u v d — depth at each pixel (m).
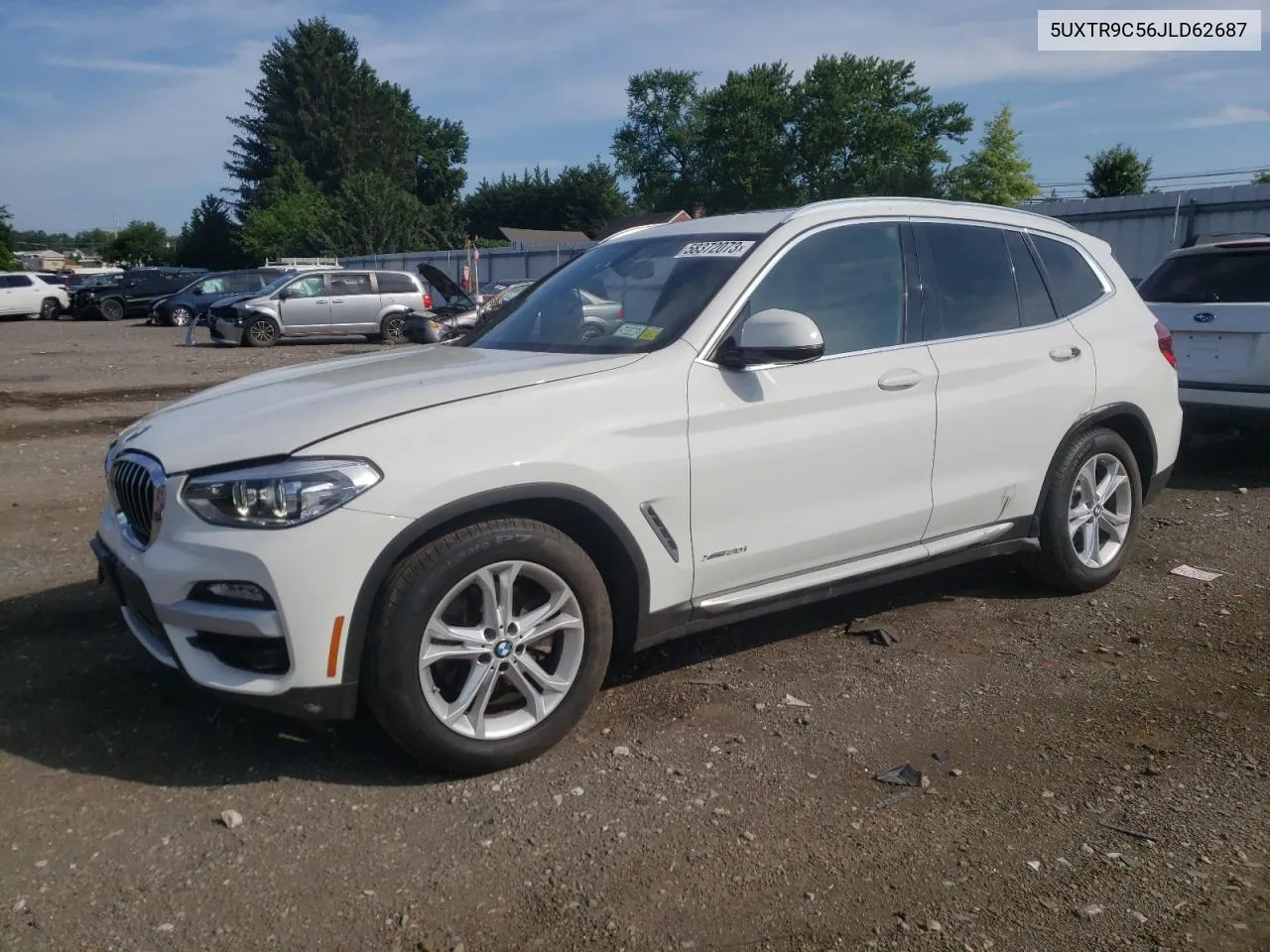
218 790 3.38
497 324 4.69
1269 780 3.40
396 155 85.00
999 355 4.63
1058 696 4.06
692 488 3.74
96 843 3.09
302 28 81.81
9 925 2.71
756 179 57.16
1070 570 5.07
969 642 4.63
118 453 3.75
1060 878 2.90
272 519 3.13
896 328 4.37
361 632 3.21
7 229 73.19
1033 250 5.03
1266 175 29.17
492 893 2.84
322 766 3.53
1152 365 5.32
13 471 8.60
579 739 3.72
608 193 95.81
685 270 4.18
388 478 3.19
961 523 4.61
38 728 3.80
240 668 3.27
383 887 2.88
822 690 4.13
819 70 55.47
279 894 2.84
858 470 4.17
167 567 3.25
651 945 2.64
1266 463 8.33
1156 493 5.53
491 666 3.43
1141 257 25.25
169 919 2.74
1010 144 55.44
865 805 3.28
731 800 3.31
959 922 2.71
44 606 5.11
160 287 37.81
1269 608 5.00
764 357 3.71
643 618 3.74
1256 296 7.36
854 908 2.77
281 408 3.50
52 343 24.61
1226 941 2.62
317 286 23.86
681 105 69.44
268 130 81.12
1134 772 3.47
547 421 3.47
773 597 4.07
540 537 3.43
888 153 55.41
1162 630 4.75
